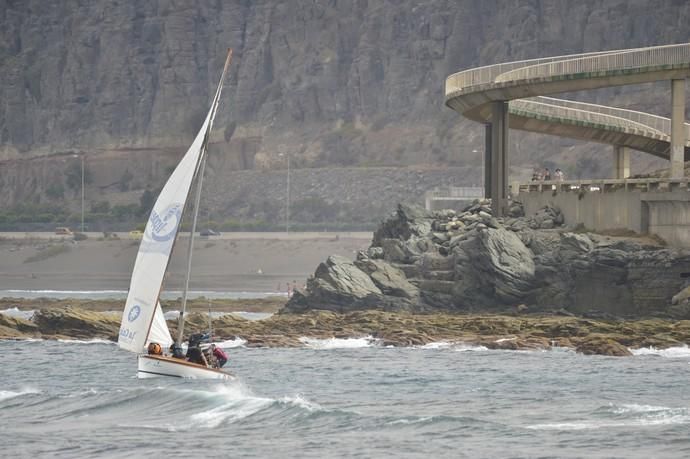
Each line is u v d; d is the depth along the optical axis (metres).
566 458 152.12
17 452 159.12
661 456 153.00
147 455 156.25
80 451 159.50
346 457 154.25
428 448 159.12
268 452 157.38
